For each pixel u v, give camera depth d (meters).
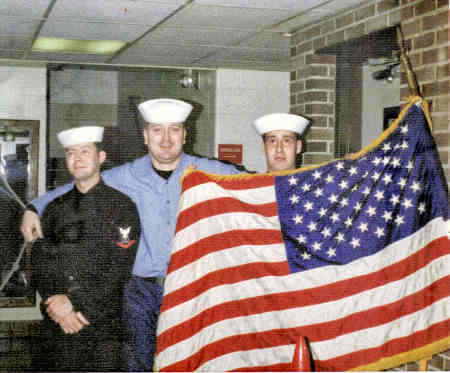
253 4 2.74
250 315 2.53
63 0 2.60
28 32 2.88
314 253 2.58
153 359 2.86
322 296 2.56
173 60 3.02
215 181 2.58
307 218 2.60
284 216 2.59
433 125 2.62
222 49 3.04
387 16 2.81
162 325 2.51
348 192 2.62
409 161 2.64
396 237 2.61
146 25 2.92
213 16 2.89
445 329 2.56
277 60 3.13
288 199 2.60
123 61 2.97
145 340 2.85
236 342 2.52
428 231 2.61
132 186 2.85
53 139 2.82
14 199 2.78
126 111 2.89
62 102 2.86
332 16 3.02
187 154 2.90
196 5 2.72
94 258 2.83
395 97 3.44
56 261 2.82
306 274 2.57
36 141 2.80
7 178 2.78
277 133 2.99
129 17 2.83
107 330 2.83
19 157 2.79
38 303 2.81
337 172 2.63
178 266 2.52
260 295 2.54
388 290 2.59
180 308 2.51
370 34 2.90
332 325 2.55
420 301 2.59
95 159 2.84
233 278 2.54
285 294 2.55
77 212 2.83
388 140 2.65
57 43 2.92
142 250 2.85
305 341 2.45
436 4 2.58
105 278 2.84
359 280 2.58
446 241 2.59
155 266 2.85
